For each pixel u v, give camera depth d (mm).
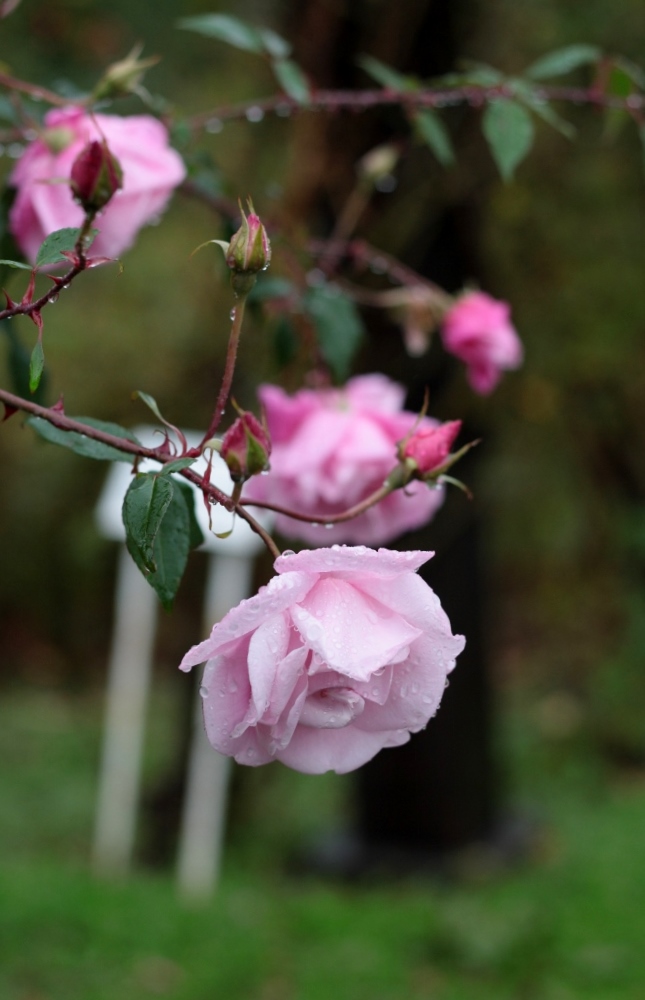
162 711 7773
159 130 1332
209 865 4426
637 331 4820
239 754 894
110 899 3875
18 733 7223
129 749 5129
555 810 5414
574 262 4578
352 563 836
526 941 3506
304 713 882
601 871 4379
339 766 925
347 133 3154
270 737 883
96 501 7785
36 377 896
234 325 908
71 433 1031
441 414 3730
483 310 1833
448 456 1030
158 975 3365
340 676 878
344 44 3213
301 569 841
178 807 5184
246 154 3568
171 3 4562
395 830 4555
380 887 4383
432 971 3494
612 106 1703
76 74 4492
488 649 4652
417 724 904
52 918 3666
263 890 4309
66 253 916
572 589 7137
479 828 4598
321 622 855
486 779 4633
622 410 5363
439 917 3689
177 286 5590
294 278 1739
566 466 5766
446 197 3451
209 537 4188
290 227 1780
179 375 5410
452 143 3400
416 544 4184
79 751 6887
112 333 5895
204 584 7023
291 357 1779
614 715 6559
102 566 8492
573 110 4117
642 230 4609
